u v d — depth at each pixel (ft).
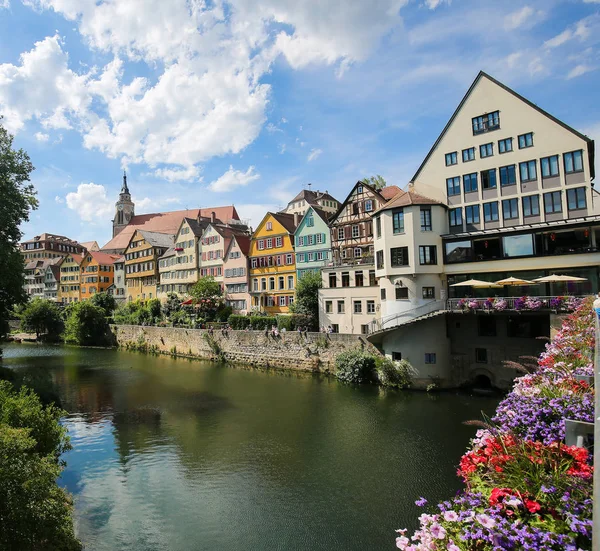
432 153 96.17
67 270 317.83
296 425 70.18
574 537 10.77
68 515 38.93
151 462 56.85
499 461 14.48
